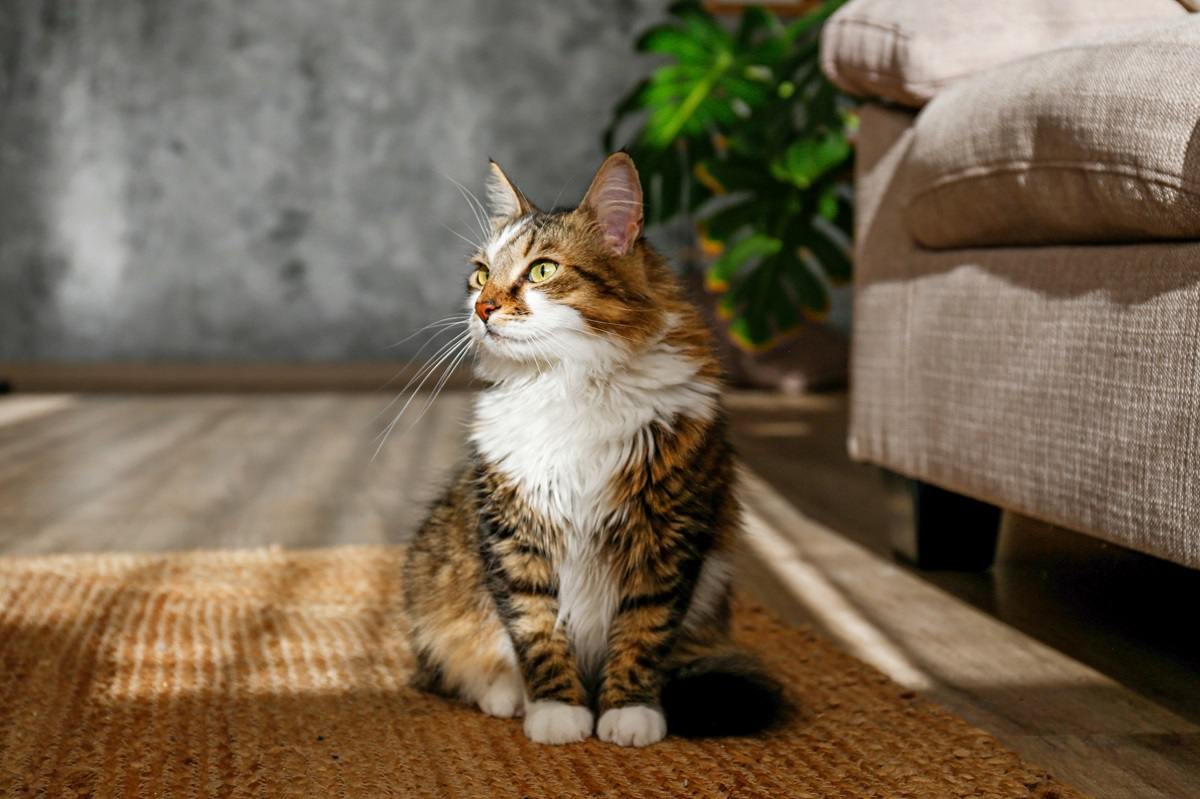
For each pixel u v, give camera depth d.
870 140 2.03
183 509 2.62
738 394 4.84
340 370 5.70
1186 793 1.11
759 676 1.32
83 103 5.77
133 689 1.41
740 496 1.50
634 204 1.37
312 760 1.19
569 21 6.02
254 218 5.93
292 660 1.54
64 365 5.81
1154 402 1.27
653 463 1.31
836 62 2.00
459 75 5.99
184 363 5.95
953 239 1.73
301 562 2.09
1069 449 1.43
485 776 1.14
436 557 1.47
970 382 1.68
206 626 1.69
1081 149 1.39
